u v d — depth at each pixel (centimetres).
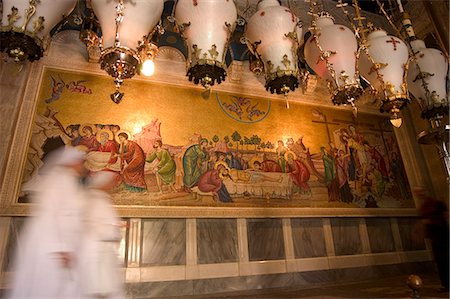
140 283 511
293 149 731
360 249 695
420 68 477
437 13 452
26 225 475
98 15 360
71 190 232
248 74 764
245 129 706
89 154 558
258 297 489
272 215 639
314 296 463
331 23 486
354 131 820
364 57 456
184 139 640
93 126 582
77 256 213
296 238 651
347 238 697
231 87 736
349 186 746
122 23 344
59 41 620
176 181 598
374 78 456
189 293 532
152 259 533
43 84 577
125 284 501
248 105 735
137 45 355
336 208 704
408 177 820
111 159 568
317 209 682
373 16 930
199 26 380
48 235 208
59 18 363
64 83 594
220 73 379
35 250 206
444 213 445
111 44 344
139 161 586
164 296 516
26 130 526
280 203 662
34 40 328
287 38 412
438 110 459
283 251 628
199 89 700
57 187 230
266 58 420
